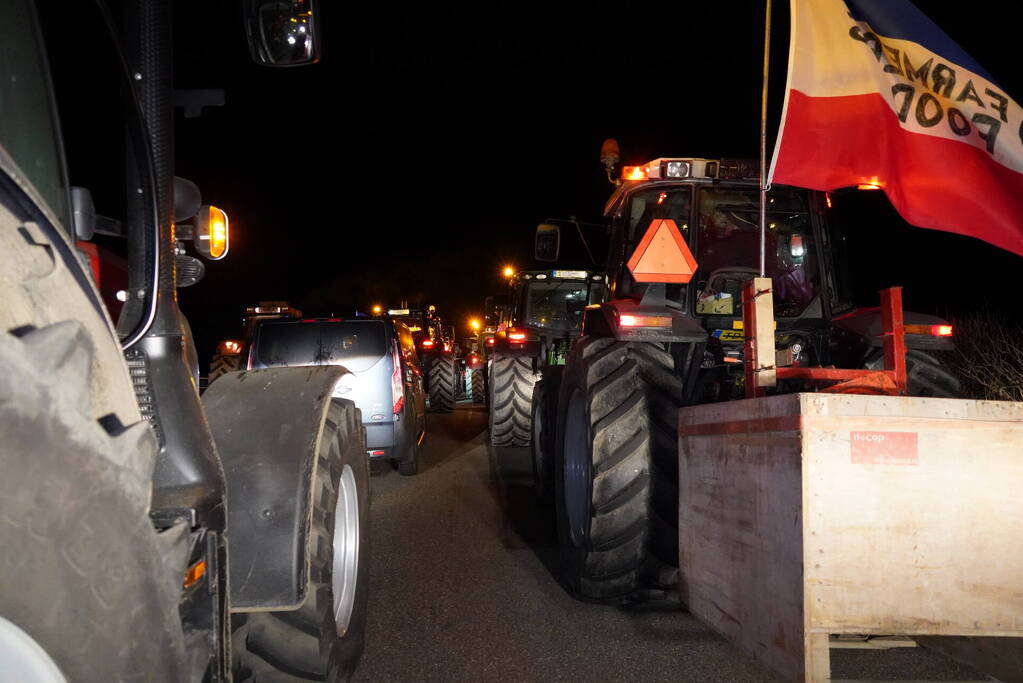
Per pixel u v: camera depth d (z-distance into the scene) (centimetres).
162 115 229
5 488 121
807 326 516
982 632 271
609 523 432
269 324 881
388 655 384
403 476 919
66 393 131
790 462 276
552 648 392
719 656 380
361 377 868
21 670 124
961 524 273
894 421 272
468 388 2338
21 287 137
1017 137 377
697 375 495
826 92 388
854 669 354
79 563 133
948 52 384
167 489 203
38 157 200
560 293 1148
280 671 289
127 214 221
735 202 535
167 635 159
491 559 560
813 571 267
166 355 218
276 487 256
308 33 260
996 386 721
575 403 494
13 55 193
